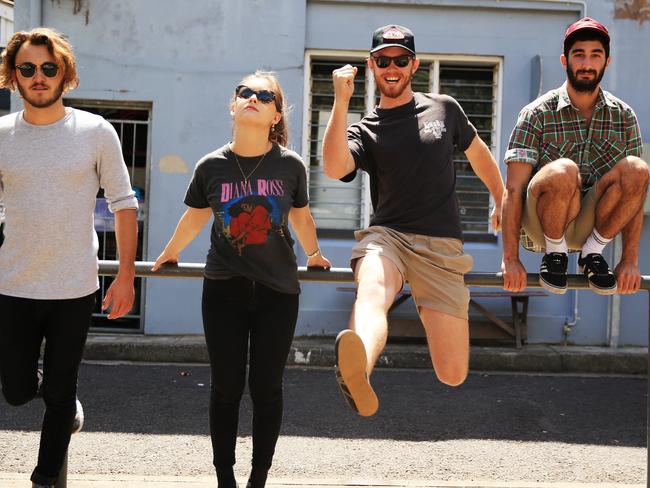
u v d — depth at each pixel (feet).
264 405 11.00
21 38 10.01
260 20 28.99
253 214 10.59
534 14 29.48
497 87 29.68
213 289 10.88
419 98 11.73
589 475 16.30
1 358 10.32
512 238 11.69
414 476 15.96
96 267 10.57
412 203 11.30
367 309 9.86
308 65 29.37
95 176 10.45
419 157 11.25
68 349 10.31
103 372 25.17
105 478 14.44
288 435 18.76
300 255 29.04
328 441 18.34
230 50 29.04
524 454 17.72
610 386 24.99
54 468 10.41
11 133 10.22
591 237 11.80
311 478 15.56
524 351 27.71
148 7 28.89
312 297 29.43
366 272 10.49
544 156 12.19
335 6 29.22
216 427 11.01
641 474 16.43
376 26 29.27
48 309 10.27
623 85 29.40
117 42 28.91
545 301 29.55
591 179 12.21
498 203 12.55
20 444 17.39
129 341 27.45
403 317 29.01
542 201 11.35
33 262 10.11
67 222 10.15
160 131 29.12
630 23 29.30
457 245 11.45
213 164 10.84
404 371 26.35
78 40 28.89
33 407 20.52
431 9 29.32
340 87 10.50
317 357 26.94
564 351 27.84
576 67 11.62
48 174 10.08
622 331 29.30
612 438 19.20
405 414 20.97
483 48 29.37
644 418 21.16
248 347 11.16
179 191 29.19
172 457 16.79
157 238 29.22
